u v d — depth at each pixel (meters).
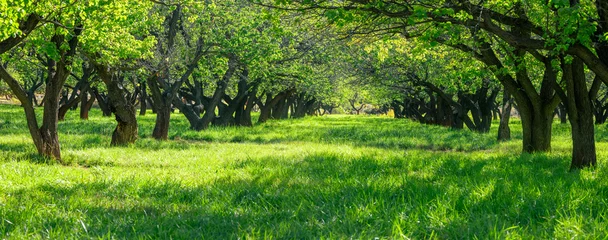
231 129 32.62
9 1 9.43
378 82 31.70
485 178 10.76
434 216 6.93
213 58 25.05
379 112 104.38
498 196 8.23
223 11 24.56
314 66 33.12
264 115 45.66
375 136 29.36
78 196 9.04
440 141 25.95
